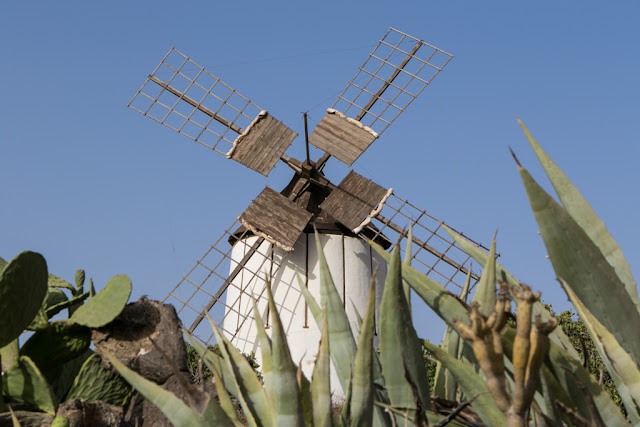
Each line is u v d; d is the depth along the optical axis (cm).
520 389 208
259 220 2169
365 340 267
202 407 249
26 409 508
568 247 265
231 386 298
